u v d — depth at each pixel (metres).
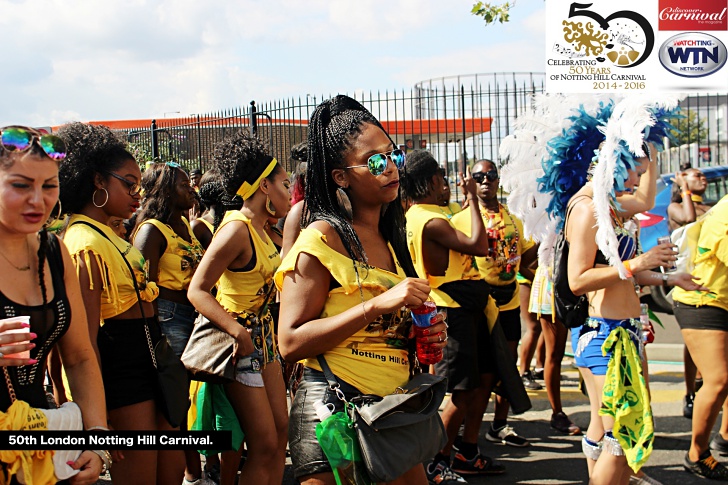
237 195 3.83
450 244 4.48
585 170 4.18
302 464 2.57
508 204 4.45
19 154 2.10
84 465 2.32
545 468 4.93
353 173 2.64
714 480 4.66
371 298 2.58
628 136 3.47
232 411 3.89
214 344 3.60
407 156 4.70
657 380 6.97
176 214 4.48
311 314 2.53
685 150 12.91
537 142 4.34
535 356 7.83
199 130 13.52
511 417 6.04
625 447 3.48
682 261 4.86
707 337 4.55
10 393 2.14
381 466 2.44
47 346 2.29
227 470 3.99
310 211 2.73
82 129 3.27
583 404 6.36
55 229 3.23
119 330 3.17
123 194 3.26
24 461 2.11
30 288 2.24
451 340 4.52
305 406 2.59
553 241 4.34
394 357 2.64
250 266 3.68
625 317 3.62
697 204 8.97
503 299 5.52
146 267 3.32
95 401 2.44
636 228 3.95
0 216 2.11
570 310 3.71
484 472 4.80
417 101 12.95
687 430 5.57
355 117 2.66
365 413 2.45
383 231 2.89
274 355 3.81
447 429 4.63
